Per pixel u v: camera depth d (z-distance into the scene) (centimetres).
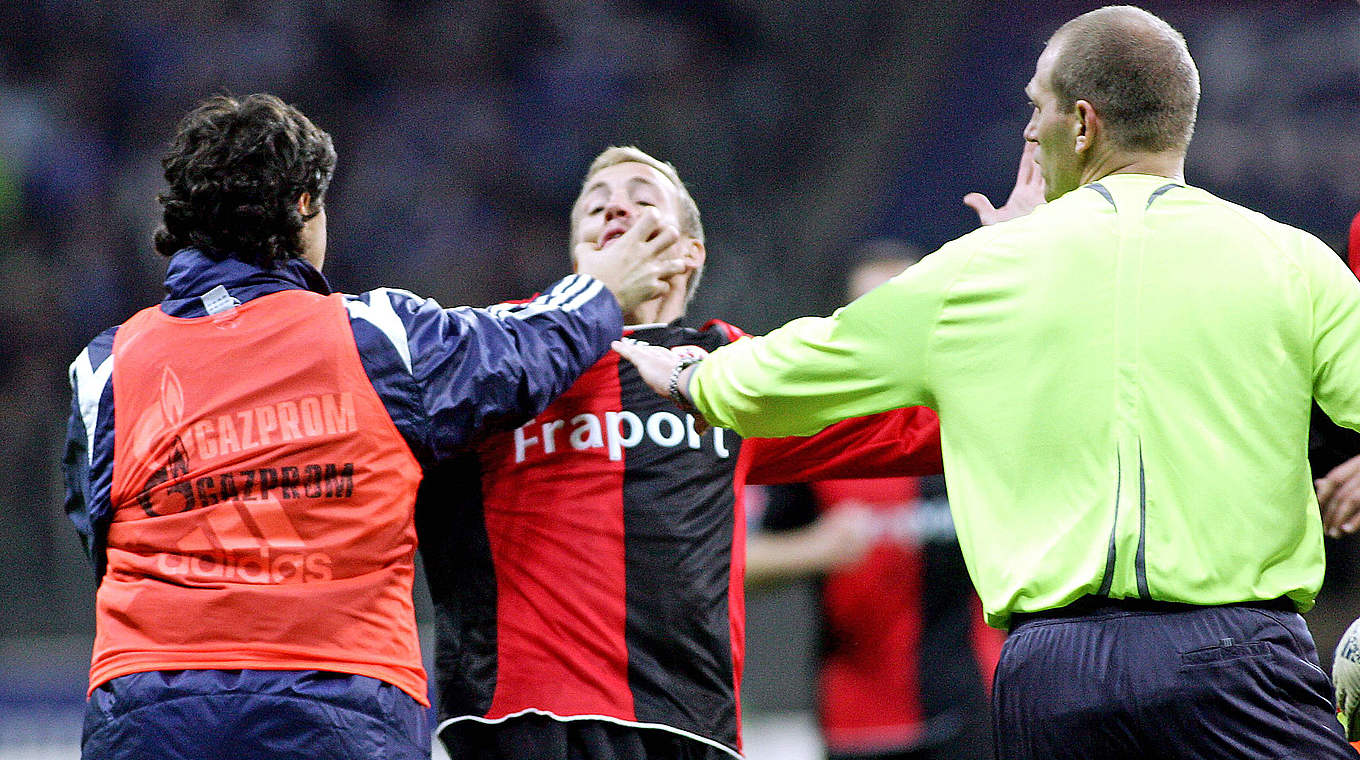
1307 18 4628
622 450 1126
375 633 973
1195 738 876
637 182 1224
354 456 977
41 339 4400
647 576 1105
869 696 1828
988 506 936
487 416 1015
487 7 5169
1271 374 913
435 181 4950
